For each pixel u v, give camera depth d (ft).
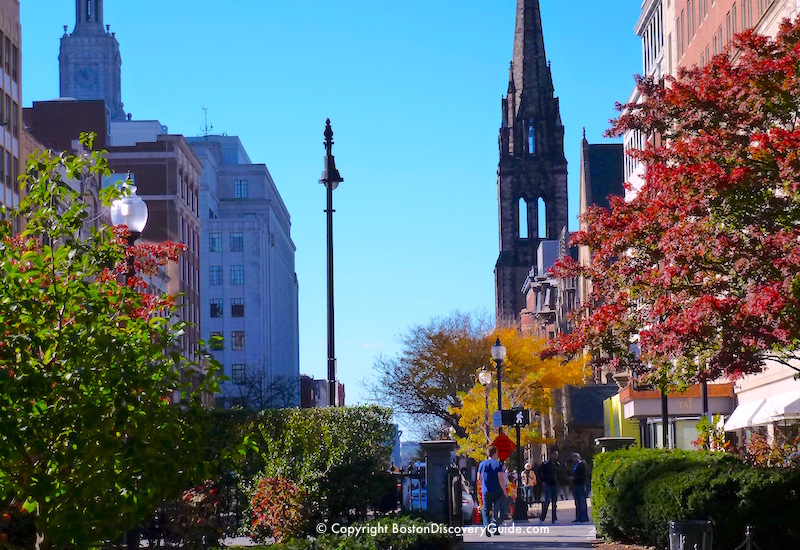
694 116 80.79
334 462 83.51
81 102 362.74
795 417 121.29
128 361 37.19
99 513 37.35
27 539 47.96
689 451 82.28
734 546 66.03
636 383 89.86
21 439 35.53
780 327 69.36
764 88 74.95
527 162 578.25
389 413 91.25
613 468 84.79
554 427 279.49
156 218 392.68
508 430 240.94
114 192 44.86
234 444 41.96
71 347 36.35
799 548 64.80
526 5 586.86
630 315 89.25
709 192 73.15
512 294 573.33
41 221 42.52
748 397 163.73
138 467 36.99
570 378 264.11
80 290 38.14
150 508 38.37
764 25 144.46
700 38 201.98
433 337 294.87
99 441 36.29
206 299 649.61
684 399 172.04
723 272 76.64
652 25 257.14
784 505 65.00
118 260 42.27
